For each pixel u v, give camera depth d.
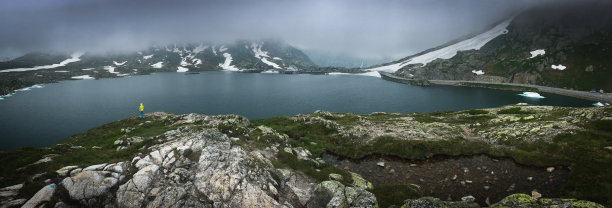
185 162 16.70
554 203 11.12
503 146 27.50
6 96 159.38
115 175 14.83
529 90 173.62
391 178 22.70
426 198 13.69
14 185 13.80
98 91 179.38
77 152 21.89
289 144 30.08
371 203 13.99
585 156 21.05
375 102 132.88
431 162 25.70
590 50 188.50
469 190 19.31
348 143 32.16
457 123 43.25
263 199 14.34
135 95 158.12
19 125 88.19
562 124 28.47
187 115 48.16
